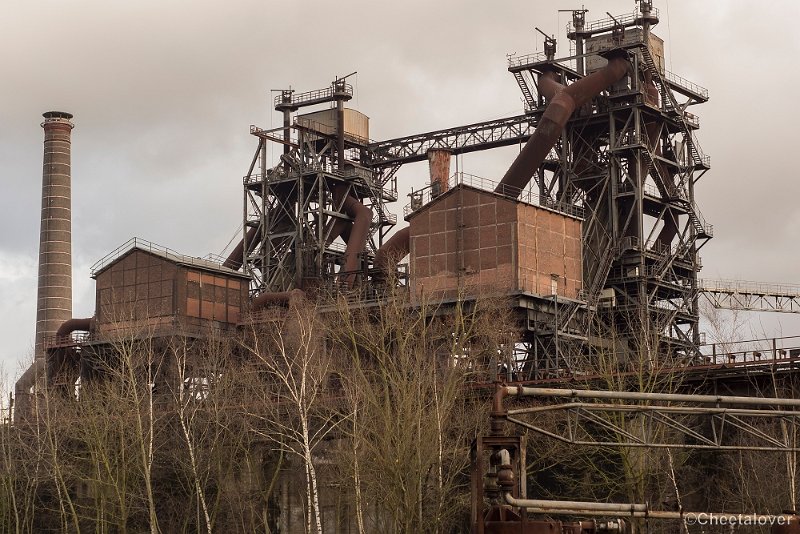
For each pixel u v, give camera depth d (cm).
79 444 7638
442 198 7975
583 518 5397
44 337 10731
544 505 2997
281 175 9756
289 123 9906
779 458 5419
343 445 6475
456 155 10012
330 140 9881
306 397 6431
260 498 6744
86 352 8831
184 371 7325
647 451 5303
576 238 8194
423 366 6050
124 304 8888
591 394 3117
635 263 8644
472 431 6028
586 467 5647
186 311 8700
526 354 7650
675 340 8575
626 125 8800
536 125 9350
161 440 7156
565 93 8494
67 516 7400
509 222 7700
